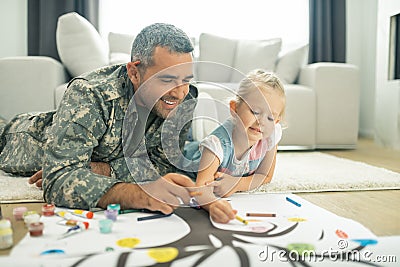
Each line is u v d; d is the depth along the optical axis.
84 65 2.47
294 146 2.52
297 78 2.82
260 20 3.38
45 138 1.39
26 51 3.23
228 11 3.35
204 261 0.65
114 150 1.13
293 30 3.41
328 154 2.34
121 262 0.64
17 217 0.93
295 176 1.48
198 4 3.33
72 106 1.03
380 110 2.74
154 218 0.92
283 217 0.93
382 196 1.21
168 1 3.30
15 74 2.29
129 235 0.79
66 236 0.78
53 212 0.94
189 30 3.33
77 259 0.65
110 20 3.26
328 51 3.33
